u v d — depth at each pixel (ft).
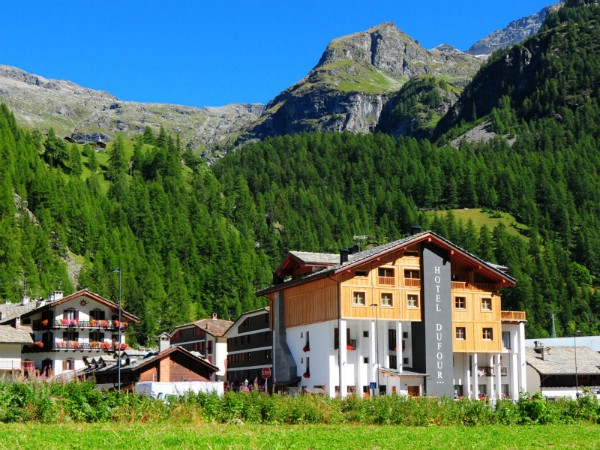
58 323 365.40
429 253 312.71
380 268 306.35
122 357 331.16
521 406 185.68
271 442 117.60
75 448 106.01
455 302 318.04
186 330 489.26
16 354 332.19
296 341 327.47
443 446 124.98
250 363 376.68
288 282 332.39
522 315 336.08
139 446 108.37
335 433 140.15
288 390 318.04
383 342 307.17
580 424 180.86
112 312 383.45
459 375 324.19
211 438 119.75
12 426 132.87
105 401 153.79
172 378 300.40
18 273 630.74
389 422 171.01
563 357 379.35
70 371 331.98
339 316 295.07
